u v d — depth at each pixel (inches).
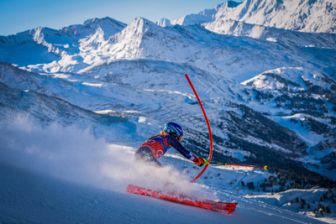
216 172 1406.3
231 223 215.6
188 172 1298.0
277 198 1214.3
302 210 1151.6
